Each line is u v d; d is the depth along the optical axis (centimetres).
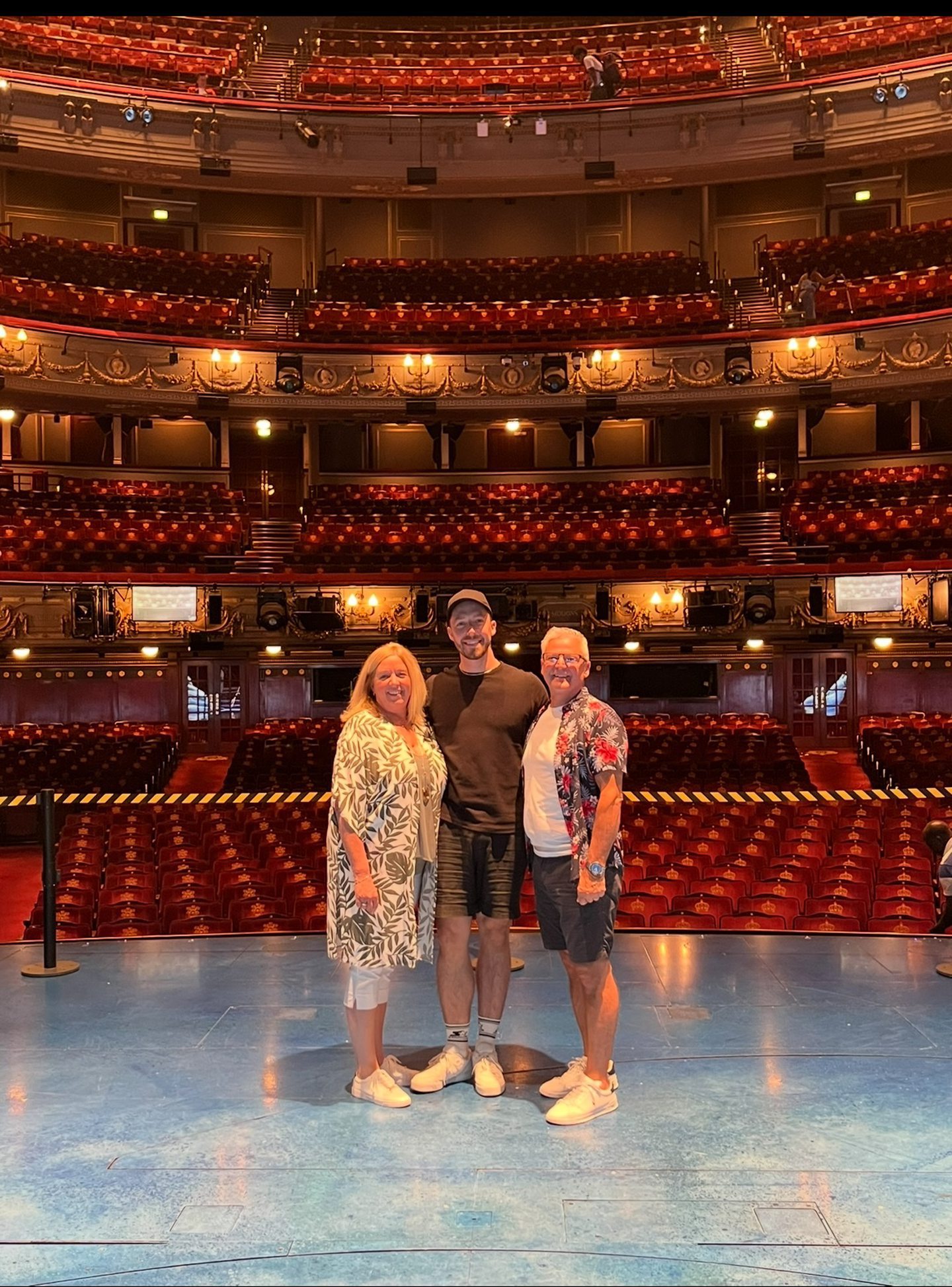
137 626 2053
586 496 2492
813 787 1716
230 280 2572
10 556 1984
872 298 2291
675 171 2538
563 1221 283
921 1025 426
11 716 2128
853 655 2195
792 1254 266
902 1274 257
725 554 2195
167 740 2008
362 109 2514
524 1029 436
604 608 2080
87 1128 343
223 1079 383
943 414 2489
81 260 2450
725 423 2570
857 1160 315
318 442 2603
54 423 2488
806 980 486
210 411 2289
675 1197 295
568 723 368
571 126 2541
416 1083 374
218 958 537
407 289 2641
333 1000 470
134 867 1105
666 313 2477
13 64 2400
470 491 2530
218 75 2625
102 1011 457
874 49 2544
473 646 395
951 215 2603
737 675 2230
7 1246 272
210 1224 282
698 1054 400
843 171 2656
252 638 2112
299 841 1222
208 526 2214
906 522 2116
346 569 2183
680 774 1750
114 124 2408
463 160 2559
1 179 2545
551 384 2255
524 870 394
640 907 911
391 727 378
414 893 377
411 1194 298
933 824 667
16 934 1185
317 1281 256
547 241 2800
